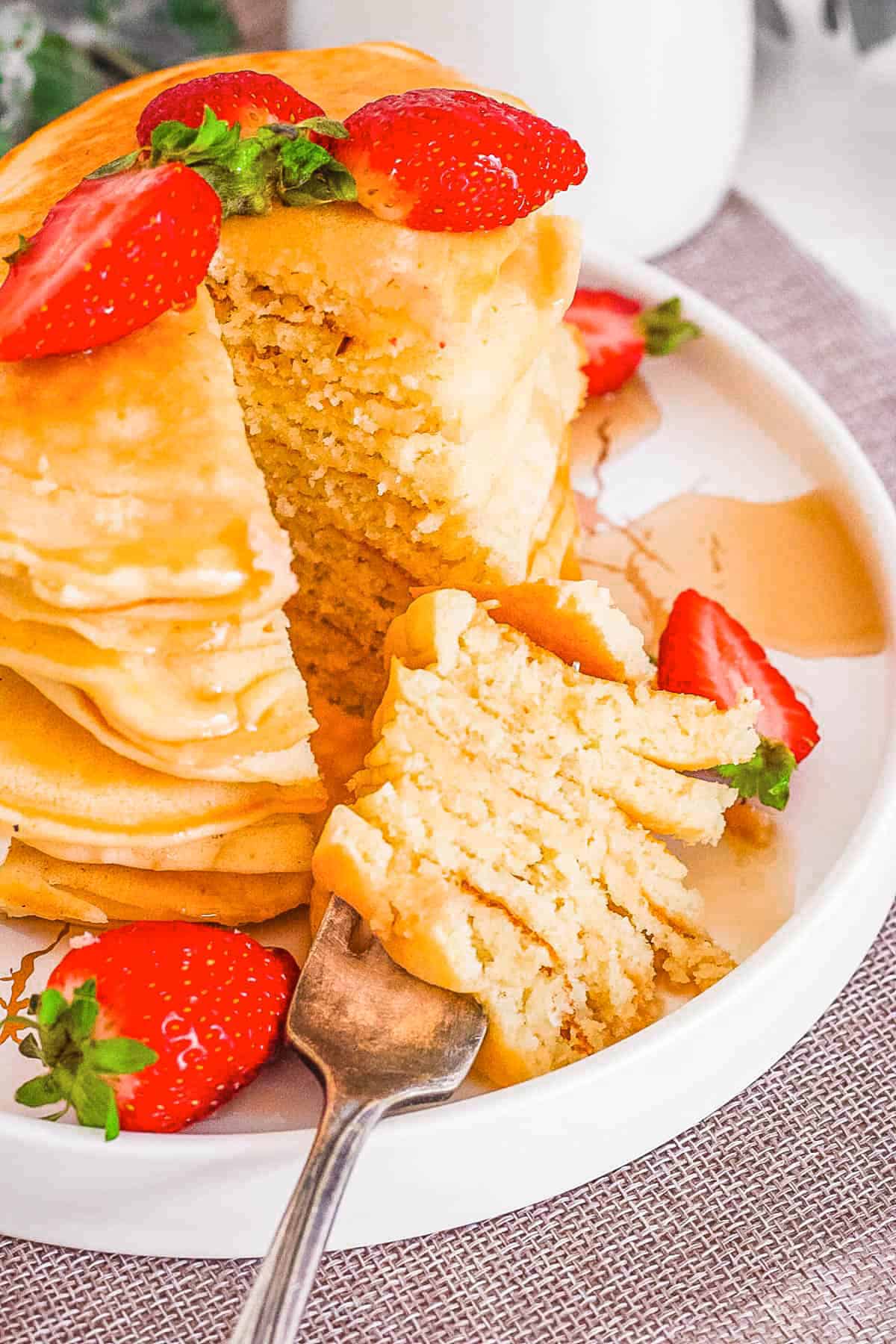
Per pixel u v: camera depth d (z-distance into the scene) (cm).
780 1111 40
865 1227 38
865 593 45
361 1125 37
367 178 41
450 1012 38
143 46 56
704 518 47
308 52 46
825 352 52
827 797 42
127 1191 37
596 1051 39
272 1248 35
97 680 39
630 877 40
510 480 43
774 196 56
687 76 51
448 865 39
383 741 40
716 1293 38
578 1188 39
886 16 56
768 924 40
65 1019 37
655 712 40
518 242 42
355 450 43
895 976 41
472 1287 38
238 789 40
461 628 40
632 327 49
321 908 40
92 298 38
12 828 40
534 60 50
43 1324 37
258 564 39
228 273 42
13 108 54
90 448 39
